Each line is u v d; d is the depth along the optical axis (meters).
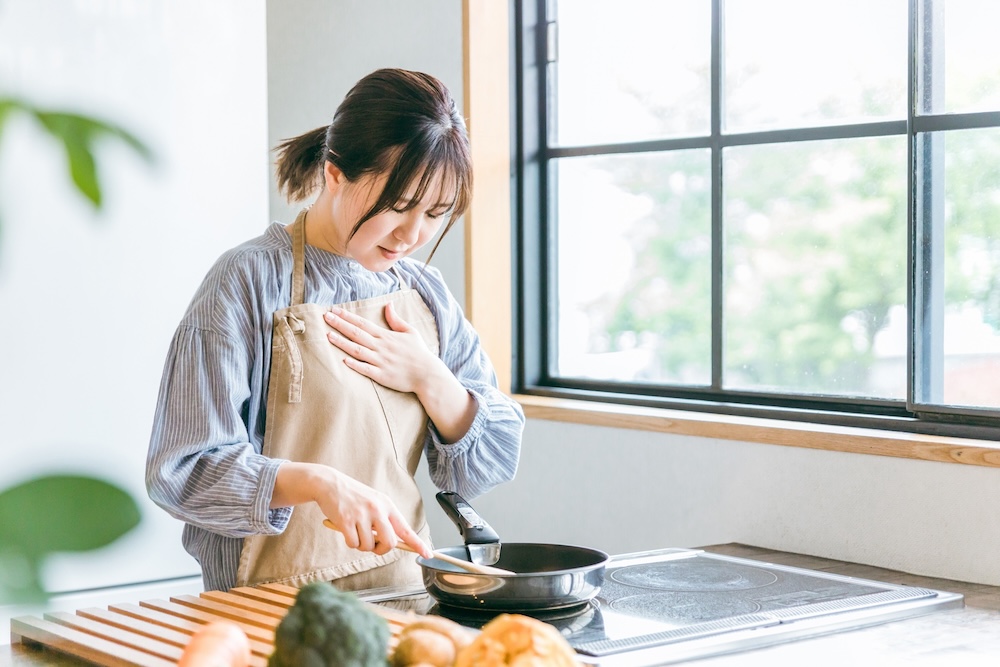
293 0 3.13
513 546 1.41
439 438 1.61
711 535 2.13
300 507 1.44
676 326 2.49
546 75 2.76
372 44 2.91
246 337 1.43
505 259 2.74
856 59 2.12
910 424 1.92
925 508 1.76
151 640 1.11
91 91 2.03
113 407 2.08
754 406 2.26
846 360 2.16
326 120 3.04
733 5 2.34
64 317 2.00
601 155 2.64
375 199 1.39
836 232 2.16
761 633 1.19
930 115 1.90
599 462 2.37
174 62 2.14
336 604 0.77
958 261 1.88
